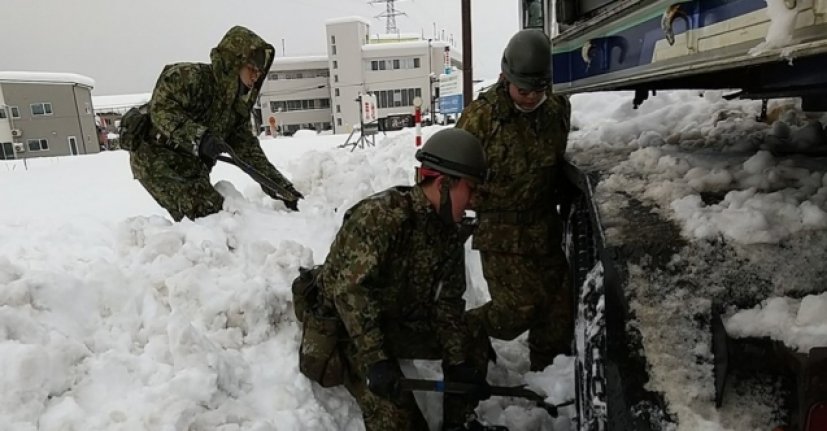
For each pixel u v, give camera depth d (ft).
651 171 6.40
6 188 23.68
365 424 7.22
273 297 8.18
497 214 8.95
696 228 4.36
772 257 4.00
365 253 6.47
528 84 7.82
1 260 7.82
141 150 10.58
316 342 7.23
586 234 7.15
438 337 7.47
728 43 3.92
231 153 10.11
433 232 6.85
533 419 8.02
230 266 9.04
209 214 10.72
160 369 6.84
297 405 7.18
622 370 4.11
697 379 3.81
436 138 6.54
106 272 8.29
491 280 9.30
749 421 3.58
